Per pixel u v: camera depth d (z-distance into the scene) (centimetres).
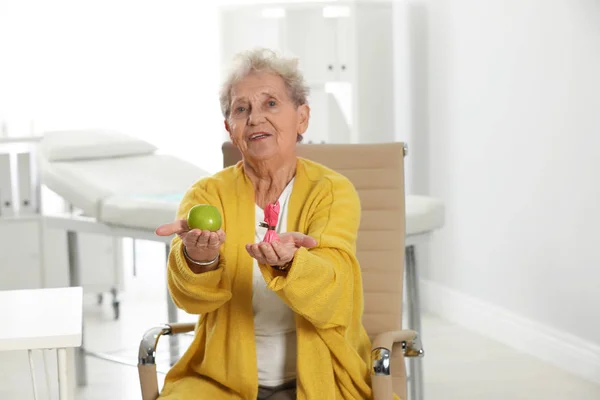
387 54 543
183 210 235
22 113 630
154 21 651
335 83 562
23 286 527
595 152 383
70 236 439
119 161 479
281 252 200
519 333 446
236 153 273
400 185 265
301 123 239
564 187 406
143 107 655
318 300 210
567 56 397
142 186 450
